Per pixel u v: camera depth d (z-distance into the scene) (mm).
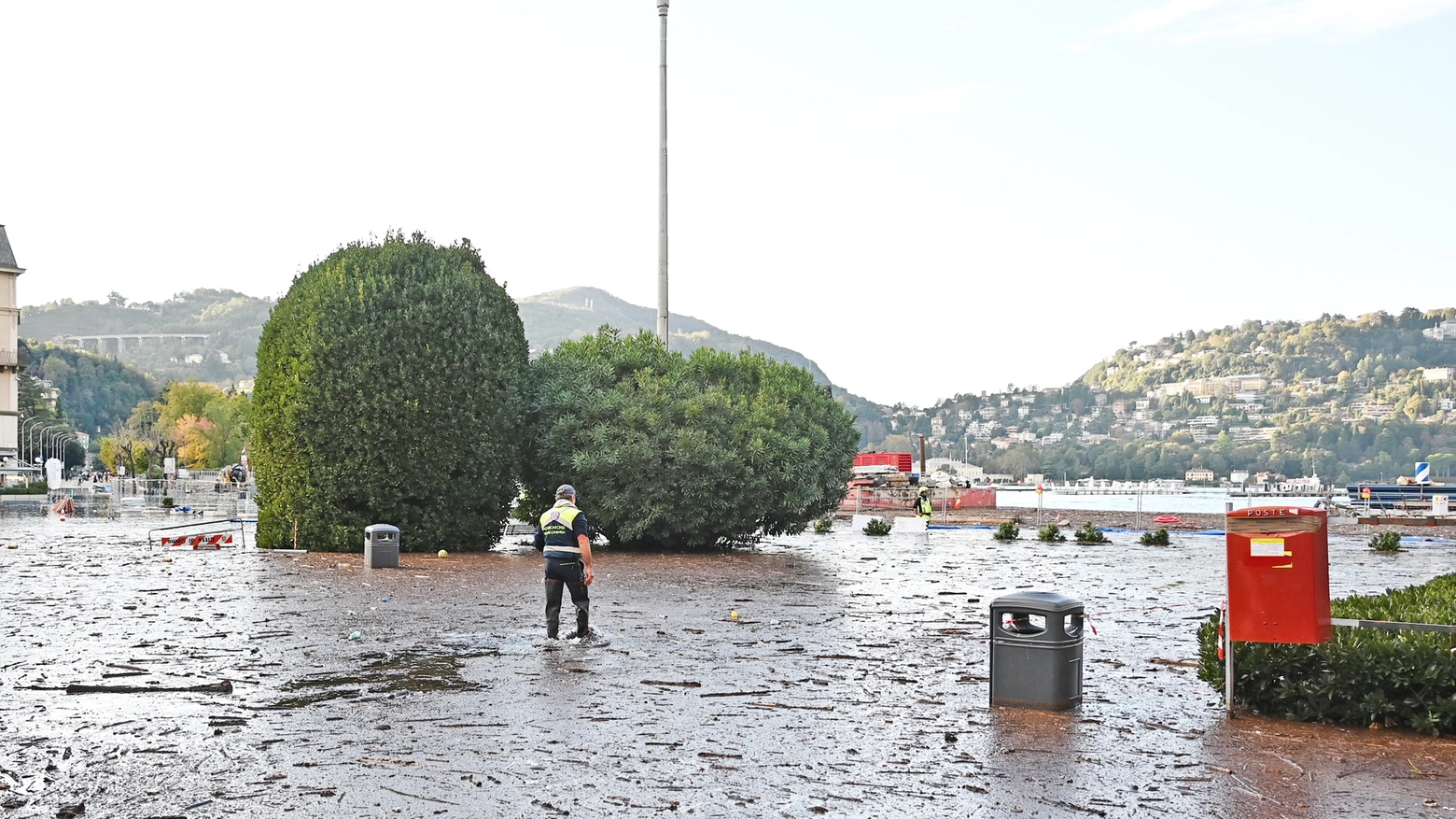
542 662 11102
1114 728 8523
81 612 14461
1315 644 8773
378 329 24047
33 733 8031
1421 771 7340
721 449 25734
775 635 13312
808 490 26844
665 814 6293
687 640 12789
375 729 8195
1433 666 8336
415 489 24359
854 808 6477
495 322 25719
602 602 16375
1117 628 14555
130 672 10305
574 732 8164
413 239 26688
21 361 117375
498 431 25094
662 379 27016
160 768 7133
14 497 70125
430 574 19906
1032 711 9125
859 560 25656
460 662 11062
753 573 21625
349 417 23859
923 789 6859
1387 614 9398
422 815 6203
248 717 8570
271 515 25016
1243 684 9039
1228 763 7523
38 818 6109
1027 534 38500
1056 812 6418
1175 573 22812
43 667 10547
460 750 7617
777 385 28375
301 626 13438
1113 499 149875
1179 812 6457
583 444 25797
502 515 25938
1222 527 43969
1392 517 46188
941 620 14914
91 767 7152
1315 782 7102
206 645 11883
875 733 8305
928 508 38812
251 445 25578
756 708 9125
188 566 21000
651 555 25438
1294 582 8648
